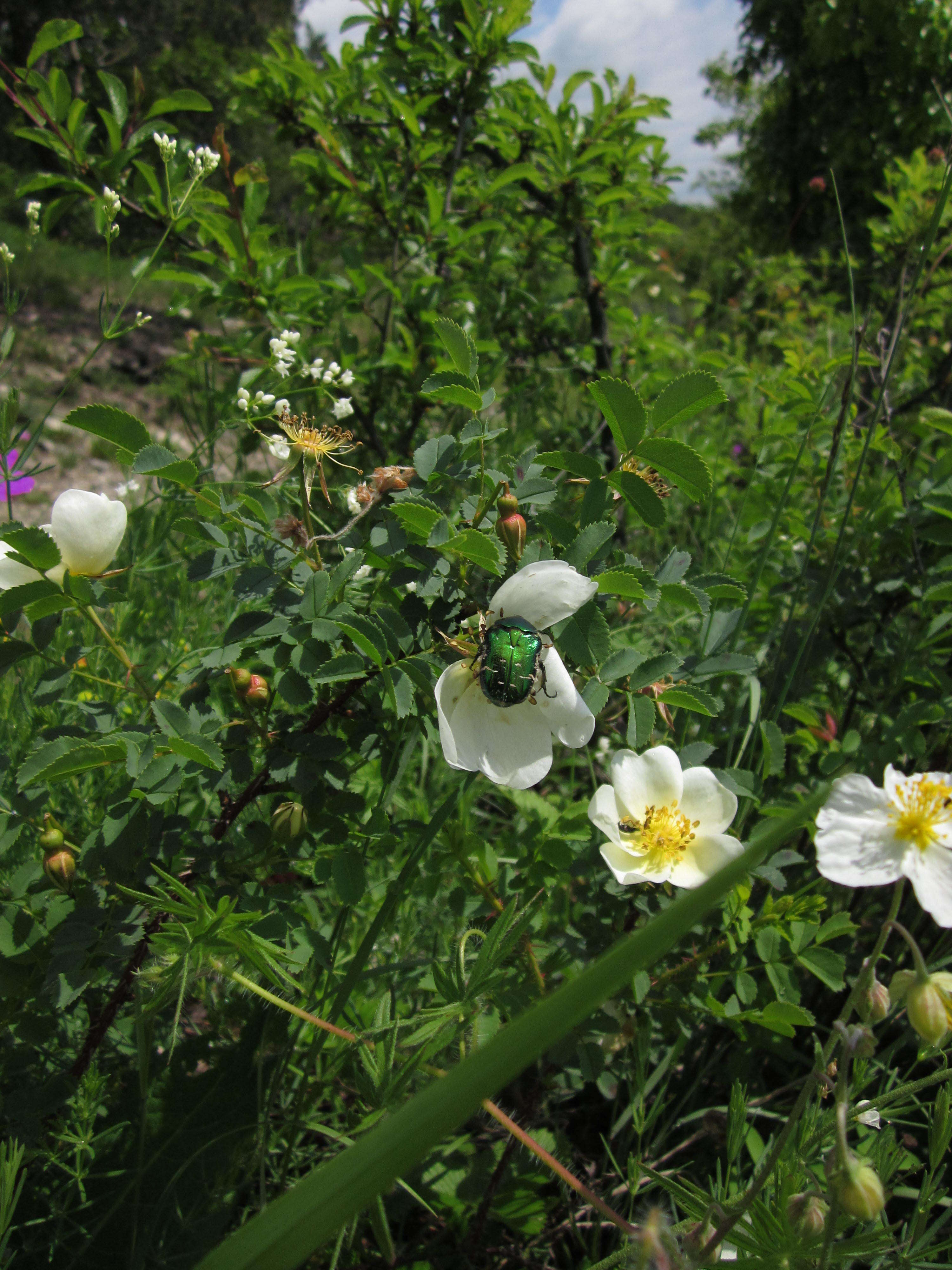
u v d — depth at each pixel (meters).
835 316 0.73
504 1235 0.25
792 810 0.24
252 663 0.26
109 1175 0.21
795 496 0.39
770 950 0.24
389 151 0.46
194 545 0.31
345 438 0.23
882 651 0.33
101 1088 0.22
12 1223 0.22
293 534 0.23
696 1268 0.17
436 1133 0.12
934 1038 0.17
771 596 0.35
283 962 0.22
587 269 0.51
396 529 0.22
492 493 0.23
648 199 0.52
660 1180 0.20
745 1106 0.23
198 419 0.45
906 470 0.35
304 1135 0.25
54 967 0.20
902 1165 0.21
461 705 0.21
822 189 0.62
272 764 0.22
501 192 0.42
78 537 0.21
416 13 0.44
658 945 0.12
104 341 0.28
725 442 0.53
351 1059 0.23
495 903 0.25
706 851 0.22
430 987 0.24
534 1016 0.12
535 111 0.46
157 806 0.22
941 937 0.29
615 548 0.24
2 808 0.22
